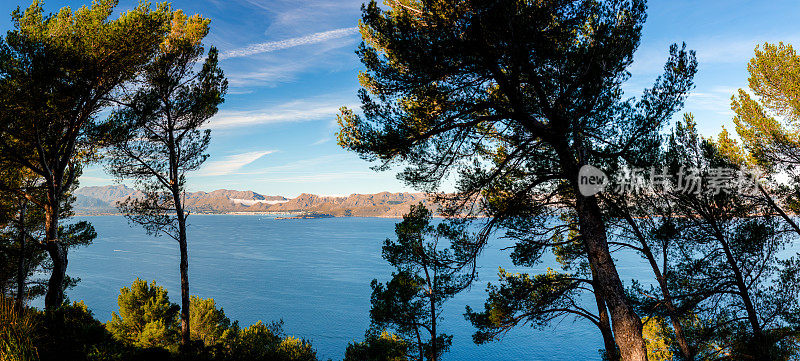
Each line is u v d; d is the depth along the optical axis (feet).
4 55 25.09
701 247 26.78
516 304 25.57
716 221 25.71
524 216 22.36
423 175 21.47
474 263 22.68
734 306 27.73
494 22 16.58
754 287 26.23
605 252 18.83
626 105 18.08
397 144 19.89
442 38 18.51
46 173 29.22
